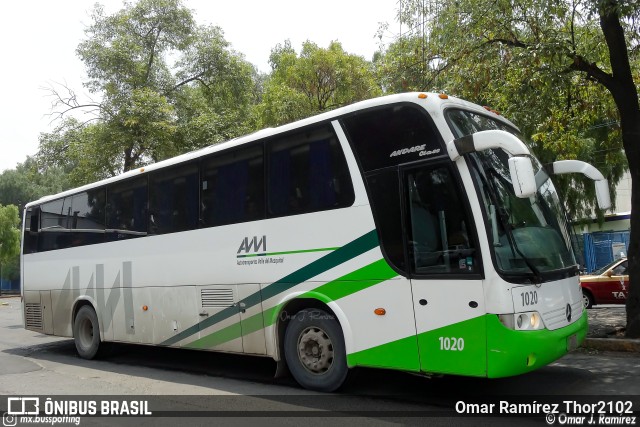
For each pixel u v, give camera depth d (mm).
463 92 10484
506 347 4988
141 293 8875
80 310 10273
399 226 5777
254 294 7086
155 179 8875
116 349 11188
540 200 6254
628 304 8828
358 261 6039
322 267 6355
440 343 5375
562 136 10875
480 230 5219
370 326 5902
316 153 6598
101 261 9789
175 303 8250
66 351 11461
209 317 7688
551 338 5293
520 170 4859
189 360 9578
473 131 5980
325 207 6414
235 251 7383
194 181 8180
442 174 5551
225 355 9898
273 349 6859
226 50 20922
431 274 5484
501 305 5035
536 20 9234
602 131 15945
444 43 10414
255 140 7336
